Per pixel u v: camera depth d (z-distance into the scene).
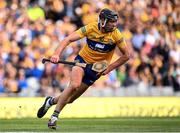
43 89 47.53
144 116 43.28
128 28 55.03
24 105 39.97
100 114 43.09
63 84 48.09
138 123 30.81
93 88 48.66
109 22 21.77
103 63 22.64
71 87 22.05
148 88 50.50
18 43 49.66
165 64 53.66
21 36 50.16
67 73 48.28
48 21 52.91
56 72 48.12
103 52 22.53
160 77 52.66
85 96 47.06
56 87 47.94
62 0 54.69
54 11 54.06
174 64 54.31
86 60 22.67
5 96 45.06
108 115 43.47
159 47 54.47
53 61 21.83
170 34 56.66
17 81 47.25
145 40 54.12
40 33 51.06
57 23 53.31
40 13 52.91
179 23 58.31
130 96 47.62
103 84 49.25
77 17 54.56
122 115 43.97
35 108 40.03
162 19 57.69
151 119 36.38
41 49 49.94
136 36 54.12
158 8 58.19
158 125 28.80
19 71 47.62
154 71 52.66
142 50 53.50
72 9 54.84
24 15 52.22
